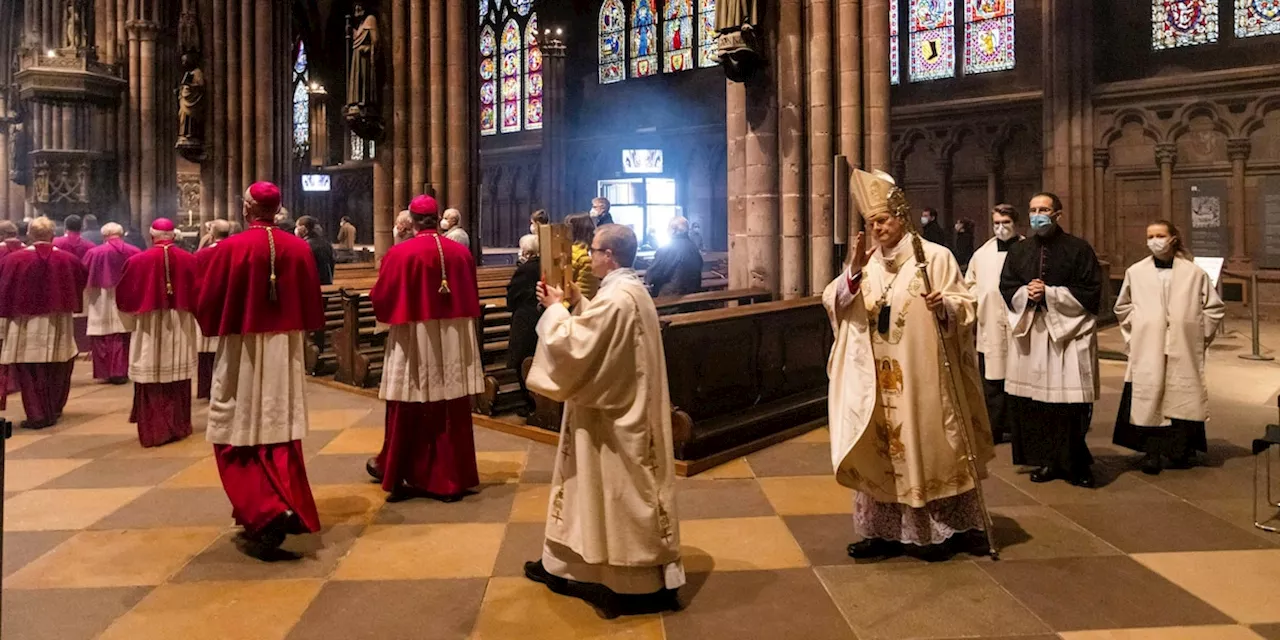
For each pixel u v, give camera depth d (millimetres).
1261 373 10523
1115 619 3969
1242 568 4543
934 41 22000
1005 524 5246
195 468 6723
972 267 7137
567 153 29453
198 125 17469
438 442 5781
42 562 4754
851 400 4531
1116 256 18578
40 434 7910
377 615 4066
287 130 19078
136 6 19109
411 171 13352
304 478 4914
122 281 7219
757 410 7539
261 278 4762
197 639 3834
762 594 4270
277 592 4336
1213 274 12414
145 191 19234
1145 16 18234
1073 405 5918
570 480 4121
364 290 10609
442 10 13188
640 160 25781
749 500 5809
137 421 7488
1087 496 5793
